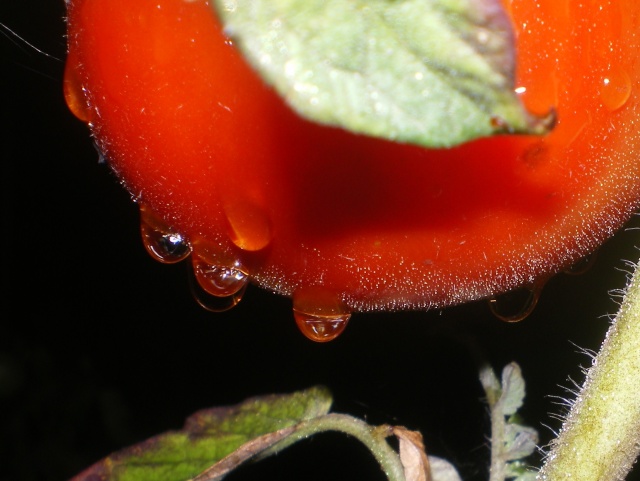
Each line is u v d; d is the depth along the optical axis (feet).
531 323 0.45
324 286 0.33
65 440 0.61
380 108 0.28
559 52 0.31
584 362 0.44
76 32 0.33
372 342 0.46
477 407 0.46
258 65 0.28
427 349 0.46
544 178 0.32
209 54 0.31
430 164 0.31
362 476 0.48
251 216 0.32
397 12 0.28
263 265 0.33
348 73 0.28
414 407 0.46
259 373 0.48
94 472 0.38
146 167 0.33
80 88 0.34
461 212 0.32
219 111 0.31
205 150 0.32
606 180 0.33
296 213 0.32
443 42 0.28
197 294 0.38
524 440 0.40
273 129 0.31
